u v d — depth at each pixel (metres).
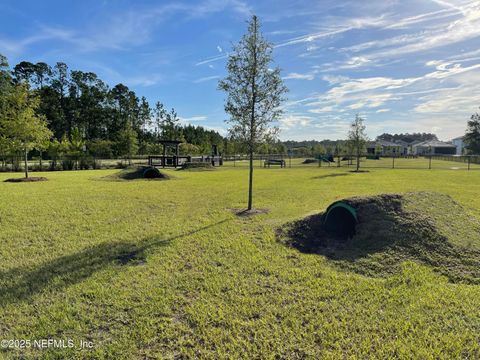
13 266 3.86
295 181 14.49
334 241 4.74
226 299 3.08
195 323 2.67
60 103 55.88
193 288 3.31
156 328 2.61
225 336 2.49
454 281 3.52
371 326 2.60
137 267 3.88
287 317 2.74
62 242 4.80
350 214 5.04
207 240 4.93
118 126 59.50
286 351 2.30
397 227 4.53
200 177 16.77
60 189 10.55
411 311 2.84
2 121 13.69
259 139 7.27
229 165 32.00
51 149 29.61
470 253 3.99
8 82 34.53
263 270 3.79
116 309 2.90
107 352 2.31
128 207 7.55
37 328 2.60
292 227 5.29
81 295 3.15
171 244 4.73
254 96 7.07
